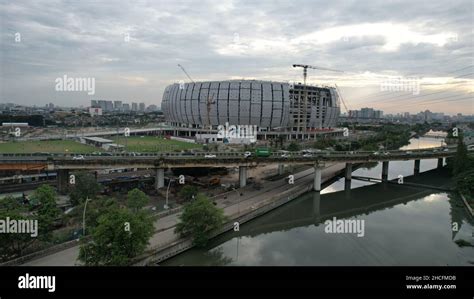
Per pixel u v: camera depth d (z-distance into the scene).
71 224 82.00
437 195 144.62
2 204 82.62
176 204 104.50
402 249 82.44
